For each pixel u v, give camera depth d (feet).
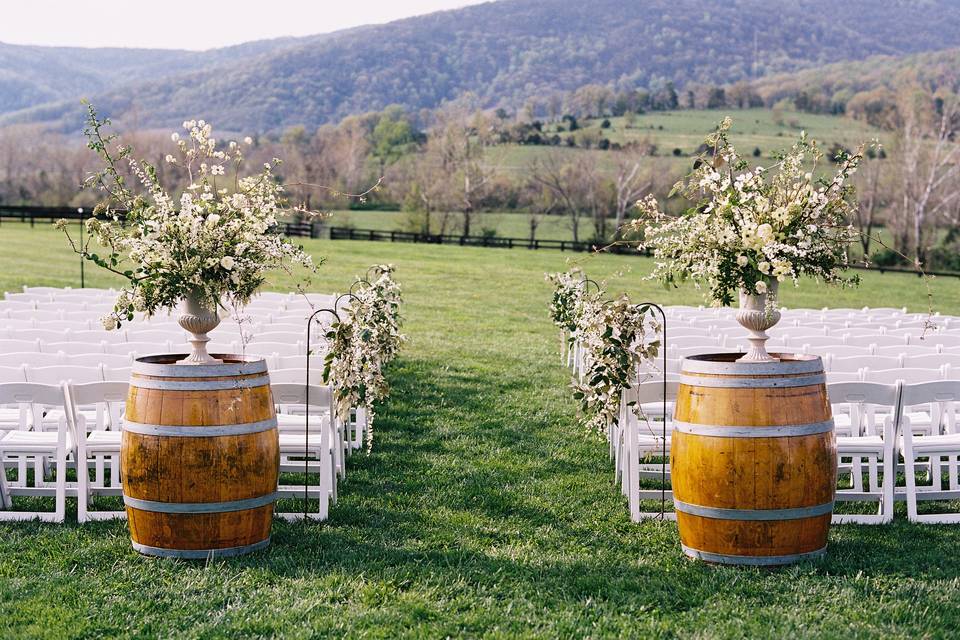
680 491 18.30
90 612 15.34
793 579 17.07
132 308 18.45
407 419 32.53
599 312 21.48
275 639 14.46
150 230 18.44
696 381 18.01
